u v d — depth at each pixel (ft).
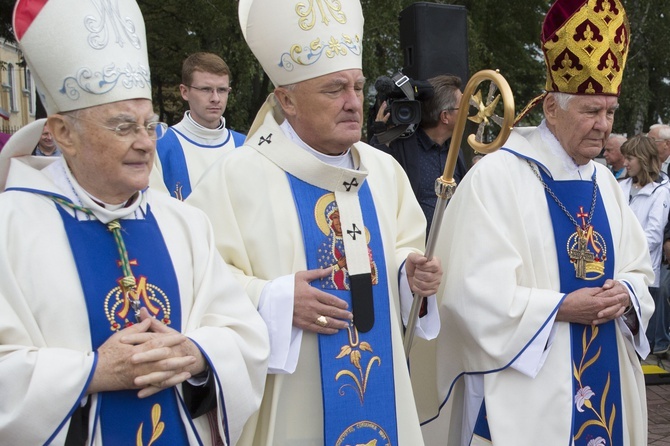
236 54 42.98
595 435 10.07
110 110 6.68
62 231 6.84
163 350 6.61
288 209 8.77
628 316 10.28
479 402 10.30
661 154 22.12
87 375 6.40
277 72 8.80
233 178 8.86
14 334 6.35
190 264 7.58
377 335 8.84
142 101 6.89
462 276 9.91
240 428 7.48
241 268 8.72
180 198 15.80
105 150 6.71
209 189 8.85
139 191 7.36
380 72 45.78
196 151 16.22
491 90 8.43
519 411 9.77
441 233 10.60
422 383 10.95
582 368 10.01
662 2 69.77
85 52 6.68
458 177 14.69
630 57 71.82
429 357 10.93
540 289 9.82
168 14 48.19
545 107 10.36
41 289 6.57
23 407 6.18
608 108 9.87
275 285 8.31
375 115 15.21
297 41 8.52
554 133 10.35
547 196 10.18
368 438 8.71
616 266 10.41
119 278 6.97
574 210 10.18
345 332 8.67
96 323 6.75
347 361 8.64
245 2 9.27
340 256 8.80
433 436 11.09
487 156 10.36
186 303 7.38
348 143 8.68
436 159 14.29
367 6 43.37
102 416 6.75
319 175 8.87
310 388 8.58
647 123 91.66
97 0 6.89
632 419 10.47
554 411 9.76
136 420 6.91
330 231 8.84
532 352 9.61
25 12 6.81
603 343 10.14
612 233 10.43
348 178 8.93
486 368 9.95
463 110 8.61
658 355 22.00
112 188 6.94
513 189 10.03
